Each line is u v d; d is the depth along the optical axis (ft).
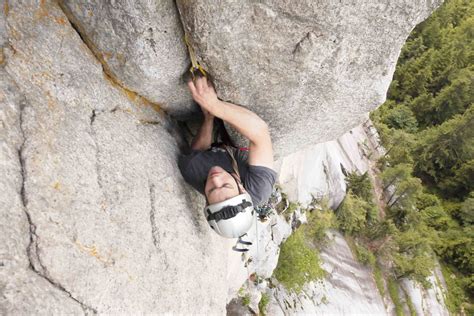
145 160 9.19
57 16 7.64
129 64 8.32
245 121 9.57
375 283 58.03
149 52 8.00
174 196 9.91
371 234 63.31
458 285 84.89
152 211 8.86
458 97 109.19
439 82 120.57
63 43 7.66
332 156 60.08
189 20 7.53
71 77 7.66
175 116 11.51
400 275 64.49
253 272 26.20
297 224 38.17
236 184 9.56
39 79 7.00
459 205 100.27
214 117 11.09
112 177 7.97
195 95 9.20
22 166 6.17
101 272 6.99
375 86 9.40
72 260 6.49
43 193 6.33
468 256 85.56
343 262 51.44
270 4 7.39
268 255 27.37
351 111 10.37
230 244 16.80
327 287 41.83
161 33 7.75
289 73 8.84
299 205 38.58
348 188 65.00
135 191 8.46
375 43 8.34
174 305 8.99
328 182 54.39
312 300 36.47
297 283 35.60
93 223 7.11
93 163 7.59
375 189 78.89
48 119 6.89
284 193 34.12
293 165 34.27
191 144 11.42
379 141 91.35
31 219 6.03
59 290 6.16
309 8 7.43
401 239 68.69
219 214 9.15
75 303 6.36
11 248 5.64
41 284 5.92
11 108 6.31
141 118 9.75
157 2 7.23
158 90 9.39
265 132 9.90
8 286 5.44
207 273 10.93
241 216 9.17
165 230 9.12
